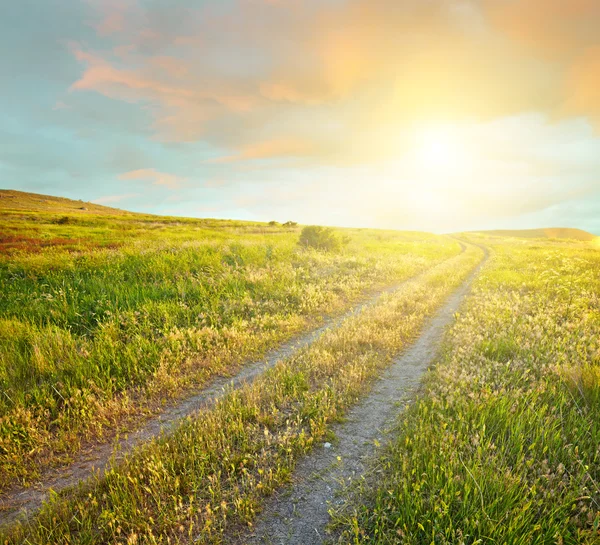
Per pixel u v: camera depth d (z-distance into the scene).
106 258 14.71
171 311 8.80
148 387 5.53
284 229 49.88
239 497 3.22
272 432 4.34
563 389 4.55
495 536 2.54
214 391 5.59
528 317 7.71
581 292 10.03
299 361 6.29
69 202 126.81
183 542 2.85
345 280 13.81
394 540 2.62
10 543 2.85
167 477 3.38
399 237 50.31
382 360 6.43
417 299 11.22
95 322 8.24
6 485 3.66
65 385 5.42
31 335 6.94
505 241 57.72
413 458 3.37
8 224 38.25
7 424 4.42
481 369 5.32
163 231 38.41
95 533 2.93
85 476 3.74
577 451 3.28
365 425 4.46
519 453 3.24
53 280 11.12
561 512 2.71
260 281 11.93
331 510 2.99
